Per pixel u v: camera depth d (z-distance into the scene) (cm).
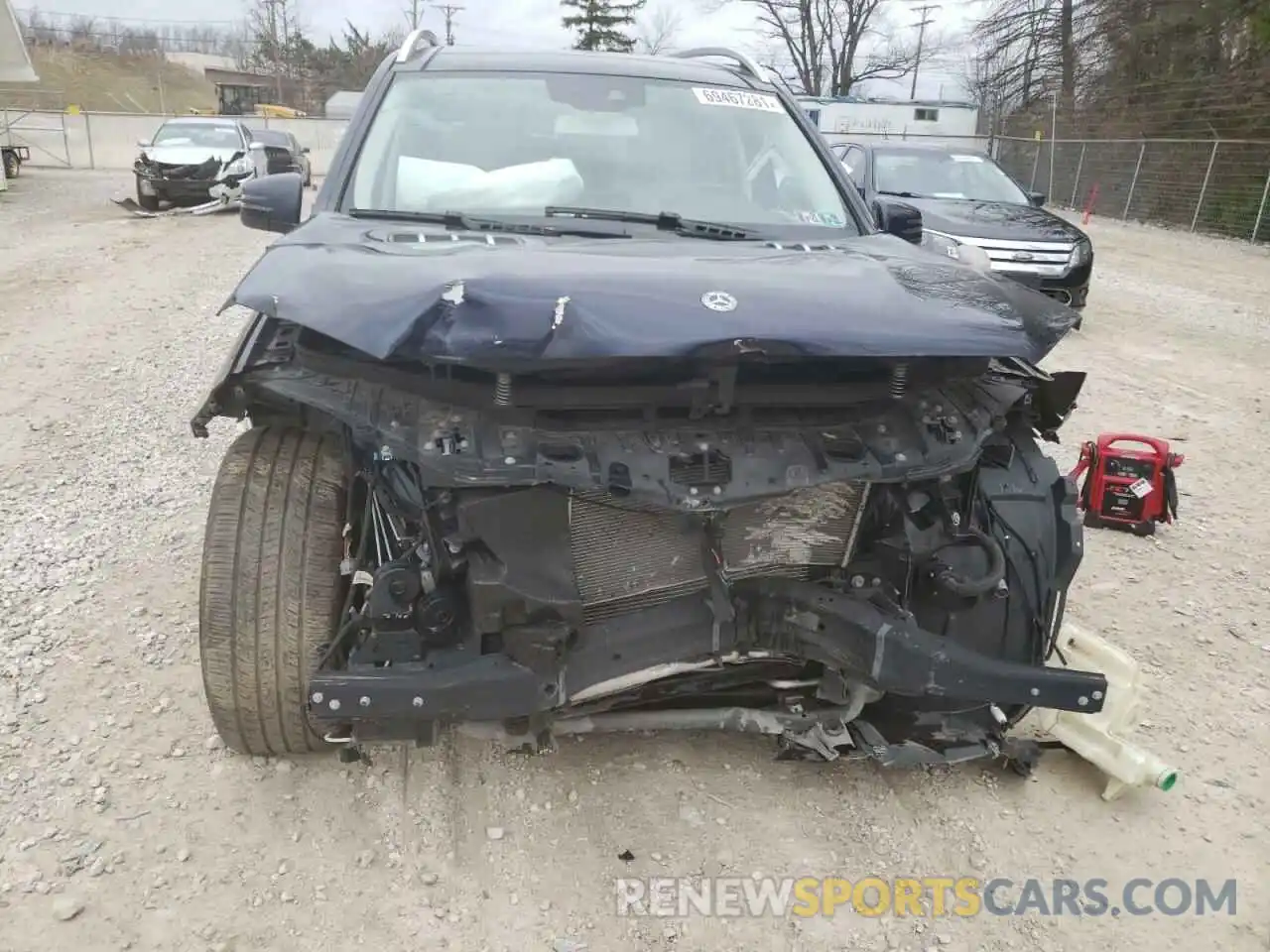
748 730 296
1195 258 1797
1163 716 364
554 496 262
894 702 308
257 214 354
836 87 5516
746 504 263
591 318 238
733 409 266
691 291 254
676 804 308
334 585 287
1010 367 317
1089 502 530
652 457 255
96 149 3341
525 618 260
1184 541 521
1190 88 2627
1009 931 267
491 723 279
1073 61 3303
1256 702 376
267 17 7050
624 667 272
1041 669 279
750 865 286
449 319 236
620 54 443
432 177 351
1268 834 307
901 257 320
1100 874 288
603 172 363
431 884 273
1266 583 475
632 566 281
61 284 1073
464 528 255
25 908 257
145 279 1123
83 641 377
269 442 300
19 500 504
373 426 252
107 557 445
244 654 283
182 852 279
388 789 308
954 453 273
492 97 384
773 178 380
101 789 299
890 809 311
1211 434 709
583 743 334
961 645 290
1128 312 1191
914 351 249
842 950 259
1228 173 2281
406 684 251
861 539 300
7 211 1789
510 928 261
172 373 748
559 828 296
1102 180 2762
